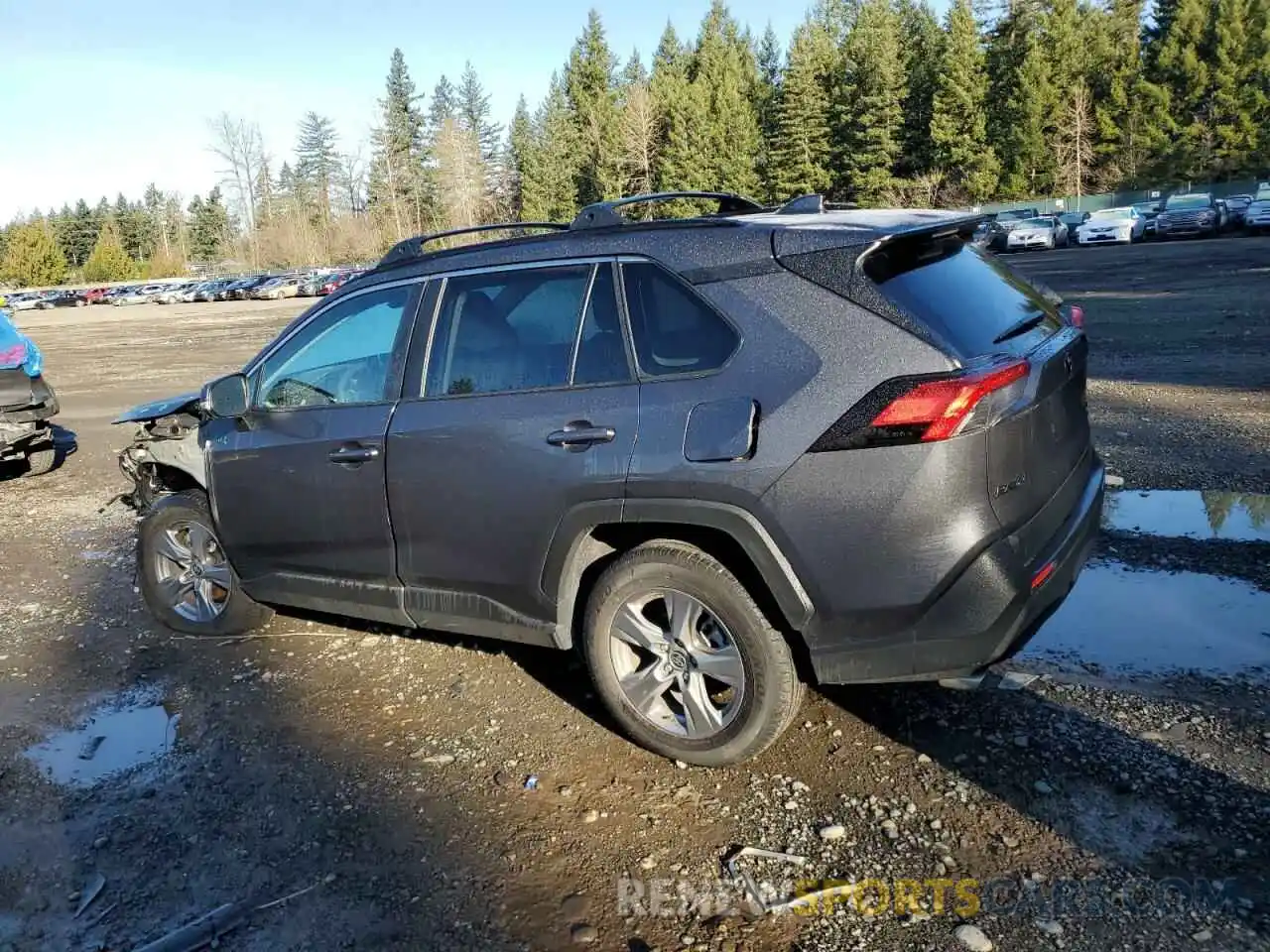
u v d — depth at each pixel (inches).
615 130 3078.2
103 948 105.3
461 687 163.8
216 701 164.6
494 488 139.3
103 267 4443.9
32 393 356.5
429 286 153.3
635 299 132.6
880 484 112.8
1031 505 118.3
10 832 128.6
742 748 128.4
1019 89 2357.3
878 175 2551.7
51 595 226.7
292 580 172.9
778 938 100.5
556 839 119.7
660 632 133.6
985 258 144.1
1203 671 148.8
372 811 128.3
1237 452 264.8
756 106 3061.0
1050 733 134.6
